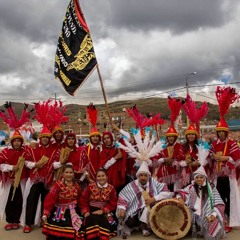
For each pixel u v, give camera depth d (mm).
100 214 6035
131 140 7281
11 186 6938
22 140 7000
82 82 7699
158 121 7387
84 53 7754
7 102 7121
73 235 5844
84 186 7016
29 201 6746
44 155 6820
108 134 7004
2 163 6848
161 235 6191
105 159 6941
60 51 8016
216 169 6770
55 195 6066
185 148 6914
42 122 7121
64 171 6199
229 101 6820
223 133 6785
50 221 5977
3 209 6914
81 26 7824
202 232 6230
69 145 6918
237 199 6707
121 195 6520
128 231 6484
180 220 6230
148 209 6383
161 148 6609
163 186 6656
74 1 7906
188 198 6371
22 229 6957
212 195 6230
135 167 7145
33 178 6848
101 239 5902
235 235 6488
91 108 7352
